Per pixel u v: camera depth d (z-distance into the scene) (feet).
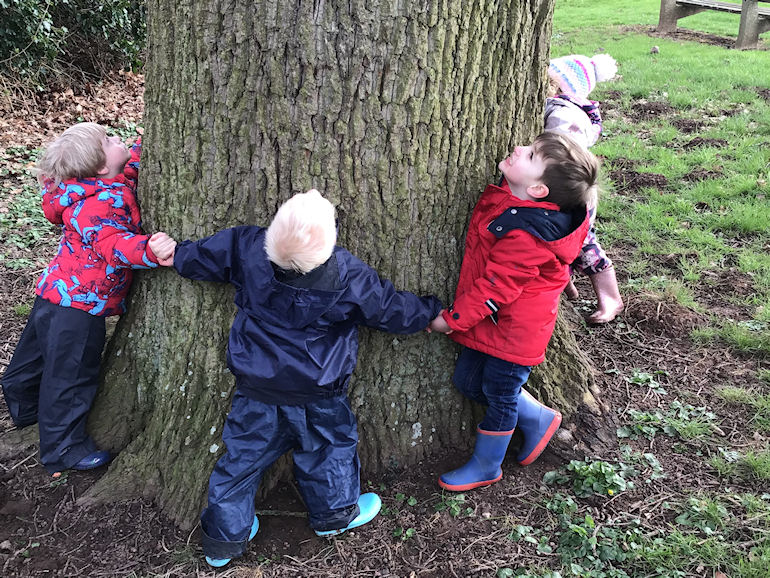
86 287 9.27
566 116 11.60
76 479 9.52
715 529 8.53
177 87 8.19
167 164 8.64
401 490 9.36
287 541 8.59
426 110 8.09
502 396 8.87
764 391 11.41
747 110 26.58
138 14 35.19
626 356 12.50
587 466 9.41
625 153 22.63
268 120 7.97
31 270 16.37
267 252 7.43
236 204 8.43
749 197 18.58
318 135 8.00
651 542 8.31
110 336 11.48
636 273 15.48
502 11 8.21
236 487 7.98
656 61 36.24
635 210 18.51
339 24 7.52
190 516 8.75
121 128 29.27
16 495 9.32
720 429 10.47
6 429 10.70
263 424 7.99
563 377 10.52
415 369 9.53
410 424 9.69
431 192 8.62
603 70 12.60
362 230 8.58
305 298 7.53
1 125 26.20
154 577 8.04
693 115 26.58
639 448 10.03
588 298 14.64
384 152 8.20
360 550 8.45
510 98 8.80
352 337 8.22
